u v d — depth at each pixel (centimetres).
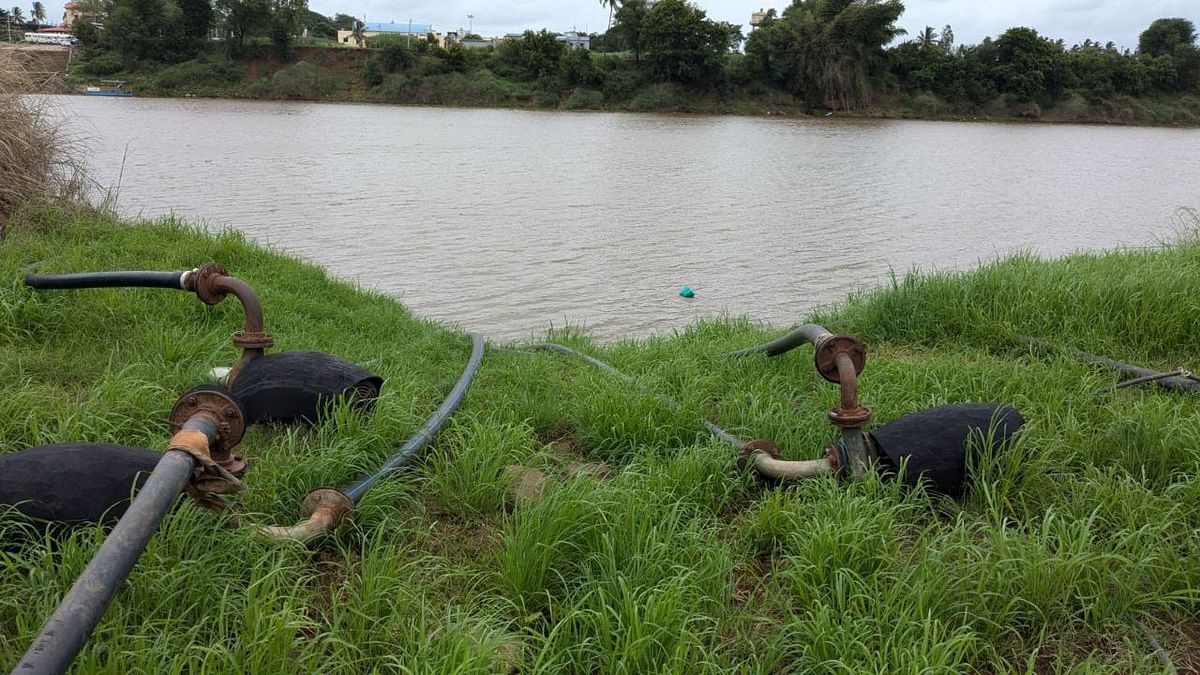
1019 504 427
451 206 2027
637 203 2197
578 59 7612
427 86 7450
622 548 361
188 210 1814
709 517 420
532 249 1568
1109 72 8369
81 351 591
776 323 1084
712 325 909
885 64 8194
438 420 504
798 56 7831
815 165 3403
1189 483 420
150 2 7250
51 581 300
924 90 8188
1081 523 376
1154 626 346
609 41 8969
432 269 1378
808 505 407
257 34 7675
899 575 350
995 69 8194
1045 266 897
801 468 441
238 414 359
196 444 318
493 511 426
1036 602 343
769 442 475
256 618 295
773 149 4147
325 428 466
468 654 282
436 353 731
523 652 314
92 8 7331
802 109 7894
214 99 6938
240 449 460
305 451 447
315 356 510
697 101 7688
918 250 1689
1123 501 406
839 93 7838
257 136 3744
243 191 2119
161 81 7044
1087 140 5759
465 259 1458
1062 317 733
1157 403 524
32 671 213
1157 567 362
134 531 266
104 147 2989
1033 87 8169
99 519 337
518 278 1338
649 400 533
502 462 456
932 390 592
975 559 367
